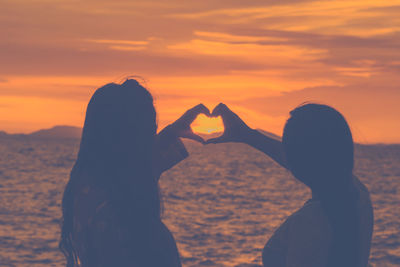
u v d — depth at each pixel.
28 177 68.38
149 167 2.02
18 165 93.44
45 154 143.38
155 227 1.97
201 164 119.44
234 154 192.00
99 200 1.95
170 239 2.02
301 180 2.07
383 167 107.12
